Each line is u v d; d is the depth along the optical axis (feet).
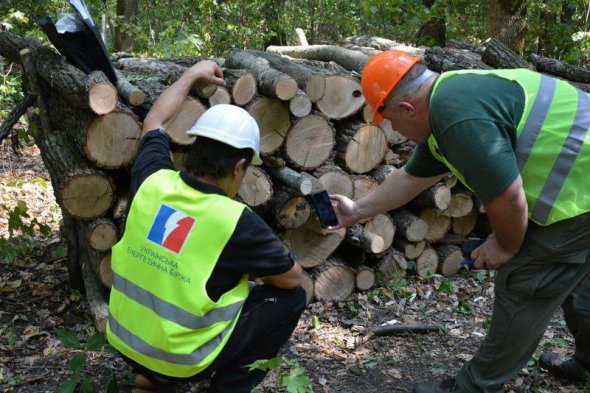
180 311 7.23
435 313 13.43
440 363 11.30
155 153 8.32
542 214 7.79
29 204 19.75
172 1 48.21
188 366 7.36
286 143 12.46
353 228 13.48
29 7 37.91
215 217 7.27
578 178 7.66
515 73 7.77
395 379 10.75
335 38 45.96
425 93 7.68
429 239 15.02
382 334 12.26
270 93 11.80
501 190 7.13
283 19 46.52
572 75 17.66
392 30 34.83
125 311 7.60
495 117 7.18
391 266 14.58
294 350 11.62
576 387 10.37
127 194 11.97
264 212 13.15
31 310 12.73
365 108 13.25
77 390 10.03
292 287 8.10
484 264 8.34
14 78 27.43
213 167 7.45
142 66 13.51
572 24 37.24
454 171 7.79
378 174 13.96
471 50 20.22
